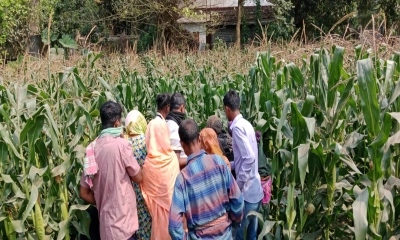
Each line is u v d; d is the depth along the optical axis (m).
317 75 4.39
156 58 13.27
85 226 4.39
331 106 4.17
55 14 23.59
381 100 3.93
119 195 4.06
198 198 3.45
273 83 5.84
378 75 4.92
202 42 23.97
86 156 4.14
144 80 9.17
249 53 11.56
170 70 12.33
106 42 24.52
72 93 5.94
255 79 5.52
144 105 8.76
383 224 3.72
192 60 13.48
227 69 10.85
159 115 5.30
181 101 5.21
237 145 4.41
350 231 4.23
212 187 3.47
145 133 4.72
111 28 26.02
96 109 5.31
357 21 23.30
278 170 4.63
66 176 4.40
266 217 4.67
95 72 7.52
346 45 5.92
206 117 7.65
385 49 5.68
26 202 4.10
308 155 4.04
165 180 4.47
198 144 3.60
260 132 4.83
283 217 4.41
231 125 4.54
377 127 3.55
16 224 4.02
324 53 4.39
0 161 4.11
